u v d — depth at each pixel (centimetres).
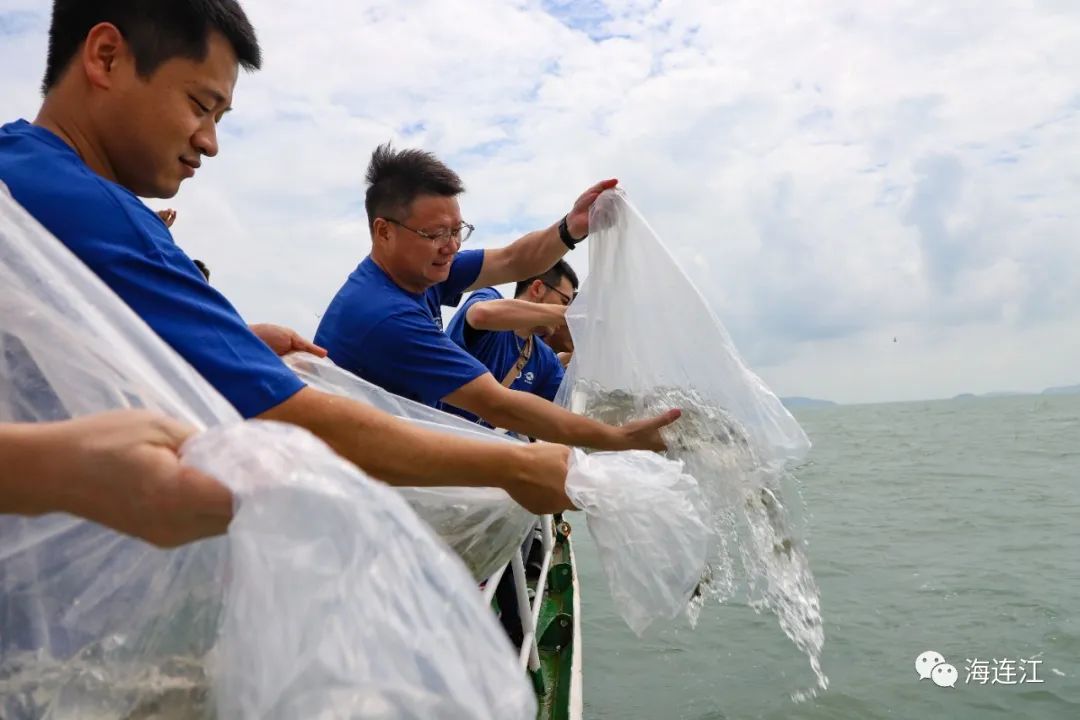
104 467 68
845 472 1592
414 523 78
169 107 131
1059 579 646
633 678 468
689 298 209
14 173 113
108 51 128
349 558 71
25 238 92
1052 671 462
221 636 79
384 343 225
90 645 89
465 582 78
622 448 202
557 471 146
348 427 123
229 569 87
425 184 238
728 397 200
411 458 130
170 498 68
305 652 69
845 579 676
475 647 76
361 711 70
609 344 217
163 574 90
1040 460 1708
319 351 183
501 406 218
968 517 963
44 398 90
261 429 75
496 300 307
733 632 532
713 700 437
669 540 145
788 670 473
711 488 192
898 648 507
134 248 114
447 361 224
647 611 144
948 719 411
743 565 188
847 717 415
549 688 319
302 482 71
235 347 117
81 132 130
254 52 141
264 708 69
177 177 138
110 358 90
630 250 218
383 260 246
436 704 72
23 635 88
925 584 650
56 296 91
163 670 88
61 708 87
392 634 72
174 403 90
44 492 69
